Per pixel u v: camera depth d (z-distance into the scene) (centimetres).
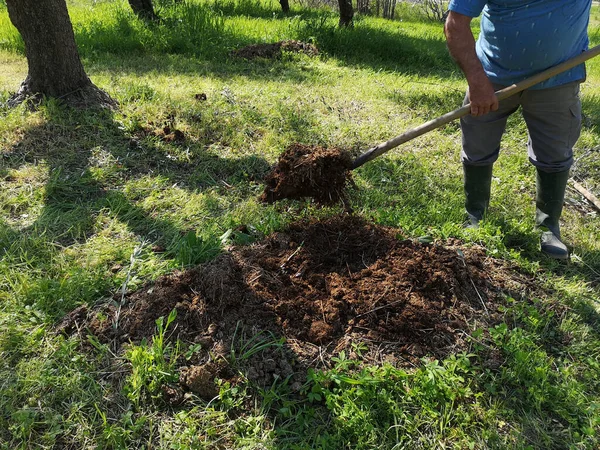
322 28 994
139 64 752
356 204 397
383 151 320
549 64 308
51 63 499
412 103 652
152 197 391
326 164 320
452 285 296
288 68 797
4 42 848
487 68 331
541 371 250
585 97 754
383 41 995
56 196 387
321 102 622
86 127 477
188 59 807
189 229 361
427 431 229
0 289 295
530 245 358
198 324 268
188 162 448
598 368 265
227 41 902
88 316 277
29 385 239
